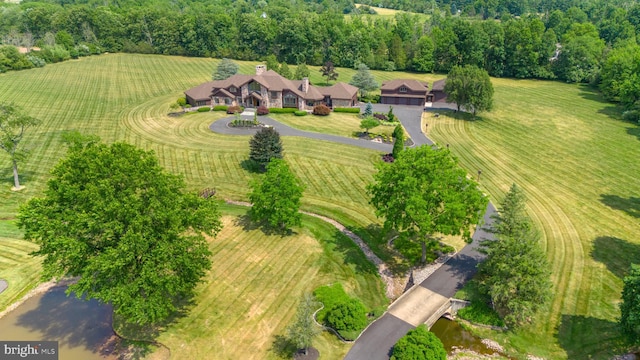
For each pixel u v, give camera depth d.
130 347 32.41
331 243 47.12
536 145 78.19
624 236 48.66
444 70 144.88
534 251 34.97
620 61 106.88
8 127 56.28
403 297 38.28
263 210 46.84
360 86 109.25
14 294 38.19
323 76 129.62
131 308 29.53
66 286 39.84
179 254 32.47
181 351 31.97
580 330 34.81
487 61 141.50
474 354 33.34
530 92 118.56
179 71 134.12
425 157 41.25
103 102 99.62
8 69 123.06
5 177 60.31
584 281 40.81
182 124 85.38
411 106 105.19
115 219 30.78
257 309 36.69
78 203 31.70
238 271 41.69
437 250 45.91
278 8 183.75
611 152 74.31
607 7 198.25
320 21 155.50
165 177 34.34
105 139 76.56
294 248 45.81
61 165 32.56
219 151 71.50
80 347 32.56
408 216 40.59
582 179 64.06
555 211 54.59
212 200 37.31
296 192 46.56
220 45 157.25
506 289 34.22
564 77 132.38
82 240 30.64
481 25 143.12
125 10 181.25
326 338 33.47
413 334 31.55
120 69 132.75
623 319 31.05
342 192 58.84
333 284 40.19
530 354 32.97
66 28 159.75
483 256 44.75
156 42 159.50
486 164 69.88
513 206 39.25
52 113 90.12
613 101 107.25
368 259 45.03
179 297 37.56
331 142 76.75
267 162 63.62
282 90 96.69
